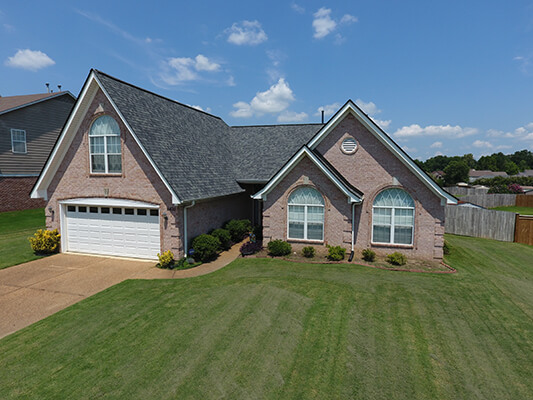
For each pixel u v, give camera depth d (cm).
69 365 728
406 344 834
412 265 1502
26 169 2861
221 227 1945
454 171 9956
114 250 1644
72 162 1639
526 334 894
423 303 1080
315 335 870
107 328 892
